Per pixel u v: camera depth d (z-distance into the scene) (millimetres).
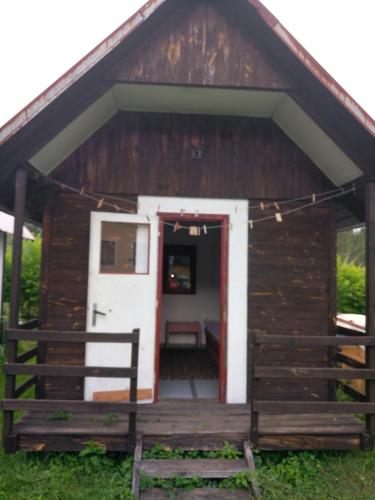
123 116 4746
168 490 3170
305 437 3689
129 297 4477
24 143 3775
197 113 4797
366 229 4074
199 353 7531
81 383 4516
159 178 4715
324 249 4840
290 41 3697
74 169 4664
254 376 3643
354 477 3484
